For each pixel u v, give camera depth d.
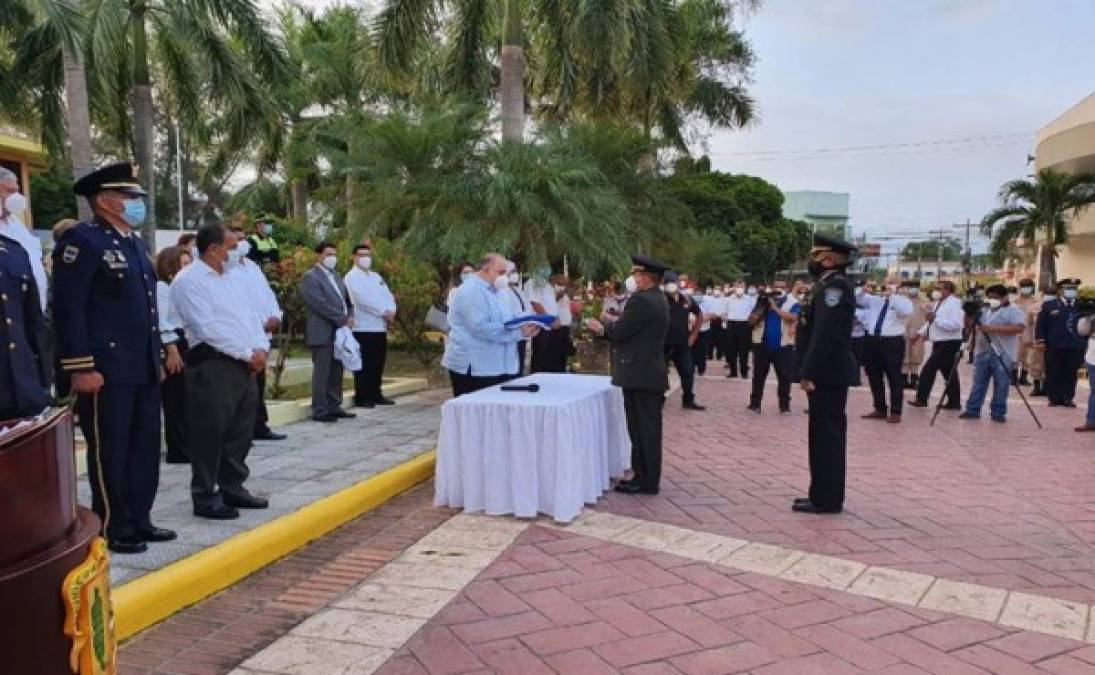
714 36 24.28
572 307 13.55
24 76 15.78
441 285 13.42
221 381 5.14
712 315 18.06
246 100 16.92
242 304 5.25
